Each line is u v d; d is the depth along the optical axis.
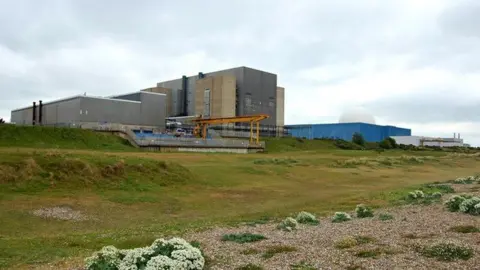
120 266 9.09
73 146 63.75
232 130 118.38
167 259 8.93
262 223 17.58
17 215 20.72
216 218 21.78
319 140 127.56
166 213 24.14
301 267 9.47
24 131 64.31
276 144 107.81
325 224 16.28
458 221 14.76
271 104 134.38
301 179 44.28
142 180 31.59
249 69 127.44
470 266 9.02
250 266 9.66
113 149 66.44
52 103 98.50
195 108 130.25
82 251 13.17
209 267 9.80
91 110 90.50
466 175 56.34
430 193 26.69
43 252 12.94
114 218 22.08
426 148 141.25
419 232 13.05
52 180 27.48
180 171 35.94
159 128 105.19
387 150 115.38
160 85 155.00
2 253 12.72
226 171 43.97
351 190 36.94
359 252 10.53
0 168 26.56
